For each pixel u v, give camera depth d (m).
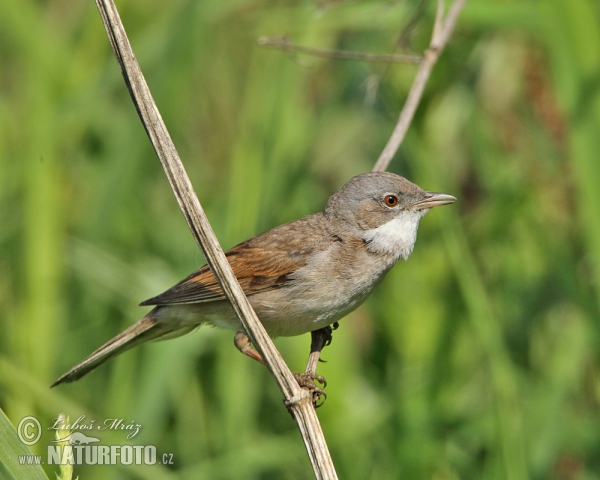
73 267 11.91
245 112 12.57
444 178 12.20
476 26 11.65
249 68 13.70
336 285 10.00
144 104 7.57
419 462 10.25
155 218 13.21
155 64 12.84
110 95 13.63
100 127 13.60
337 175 13.59
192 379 11.55
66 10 14.61
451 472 10.46
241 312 7.73
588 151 10.48
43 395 10.47
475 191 13.04
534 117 12.62
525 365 11.62
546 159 12.47
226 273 7.71
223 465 10.69
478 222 12.10
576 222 12.34
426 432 10.40
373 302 12.30
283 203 12.26
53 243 11.62
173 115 12.94
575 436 10.66
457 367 11.34
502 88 12.80
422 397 10.66
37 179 11.81
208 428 11.35
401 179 10.41
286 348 11.88
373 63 12.43
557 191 12.34
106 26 7.50
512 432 9.96
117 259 12.10
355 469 10.58
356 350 12.02
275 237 10.28
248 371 11.36
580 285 11.07
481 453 10.60
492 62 12.78
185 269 12.44
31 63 13.16
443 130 12.73
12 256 12.30
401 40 10.59
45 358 11.27
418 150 11.63
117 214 12.46
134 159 12.49
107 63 12.85
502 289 11.91
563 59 10.65
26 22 13.21
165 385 11.08
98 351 10.09
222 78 13.77
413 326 11.54
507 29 11.51
